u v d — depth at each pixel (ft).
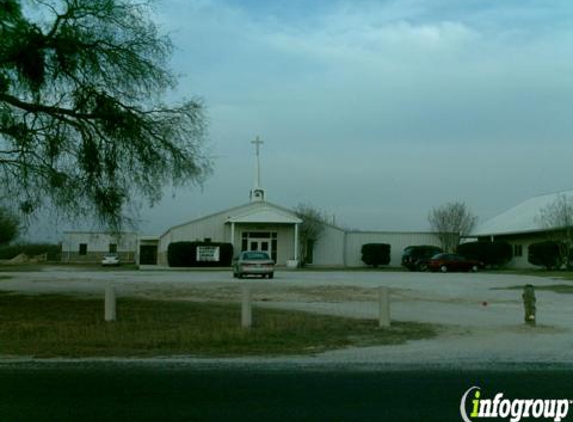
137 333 44.80
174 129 61.46
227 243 188.24
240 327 48.11
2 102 57.31
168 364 34.47
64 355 37.29
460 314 59.62
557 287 96.02
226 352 38.55
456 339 43.83
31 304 63.31
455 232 202.80
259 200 201.46
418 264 168.96
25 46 53.88
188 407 24.99
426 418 23.85
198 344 41.11
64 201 61.36
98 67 57.41
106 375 31.35
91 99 58.08
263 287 92.48
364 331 46.91
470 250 177.47
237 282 105.81
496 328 49.14
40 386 28.76
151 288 89.61
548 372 32.53
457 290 89.61
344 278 123.44
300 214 201.16
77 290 83.41
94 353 37.96
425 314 59.41
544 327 49.85
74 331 45.62
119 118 58.34
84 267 208.74
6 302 65.26
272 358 36.50
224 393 27.43
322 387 28.73
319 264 203.92
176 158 61.72
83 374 31.63
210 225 197.06
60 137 58.54
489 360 35.86
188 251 185.16
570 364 34.71
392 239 207.31
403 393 27.66
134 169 61.57
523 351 38.96
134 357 36.70
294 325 48.93
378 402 26.02
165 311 58.29
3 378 30.60
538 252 159.84
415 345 41.32
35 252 305.32
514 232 176.76
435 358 36.50
